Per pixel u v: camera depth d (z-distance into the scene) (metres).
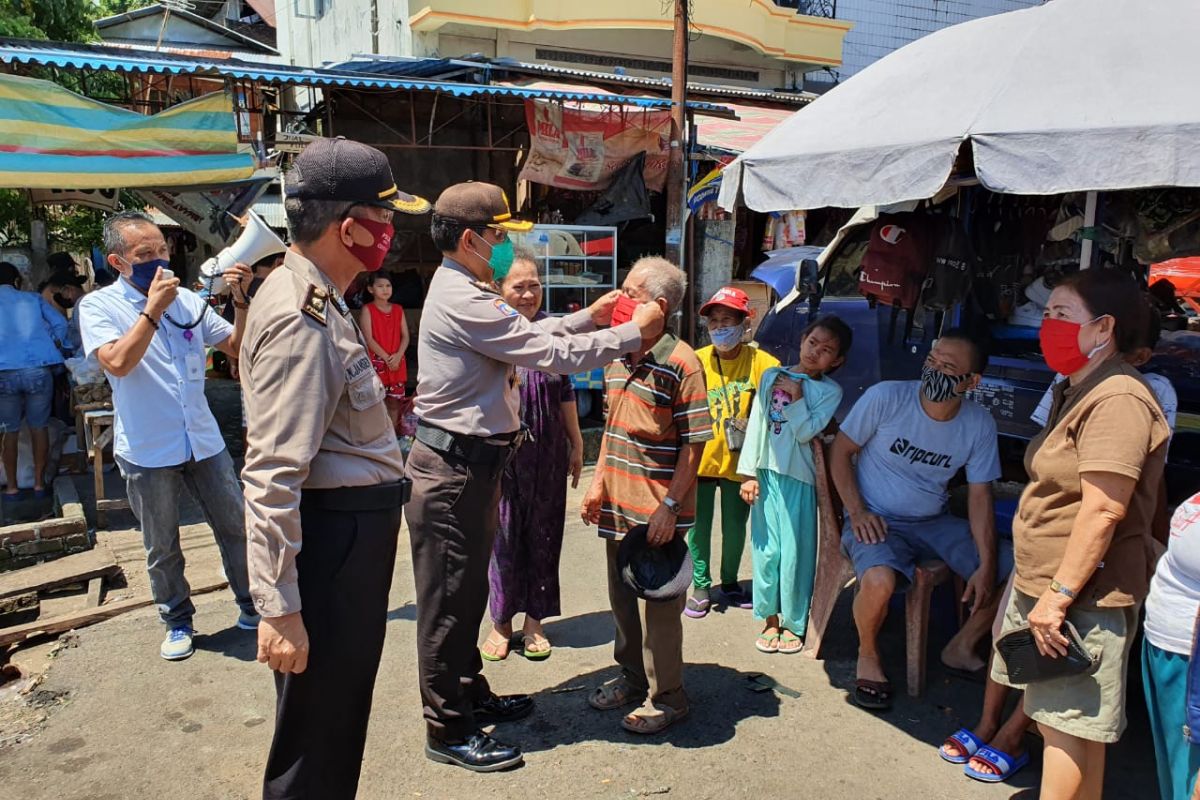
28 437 6.02
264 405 1.83
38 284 9.09
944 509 3.51
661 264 2.82
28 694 3.30
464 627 2.76
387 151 9.45
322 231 1.92
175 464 3.49
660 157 8.54
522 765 2.85
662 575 2.86
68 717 3.15
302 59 16.30
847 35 14.82
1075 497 2.27
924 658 3.30
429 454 2.67
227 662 3.57
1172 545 2.01
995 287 4.46
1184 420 3.84
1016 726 2.80
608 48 12.01
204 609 4.11
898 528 3.42
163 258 3.60
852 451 3.43
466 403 2.64
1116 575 2.21
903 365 5.67
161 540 3.51
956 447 3.24
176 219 7.01
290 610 1.85
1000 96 2.80
